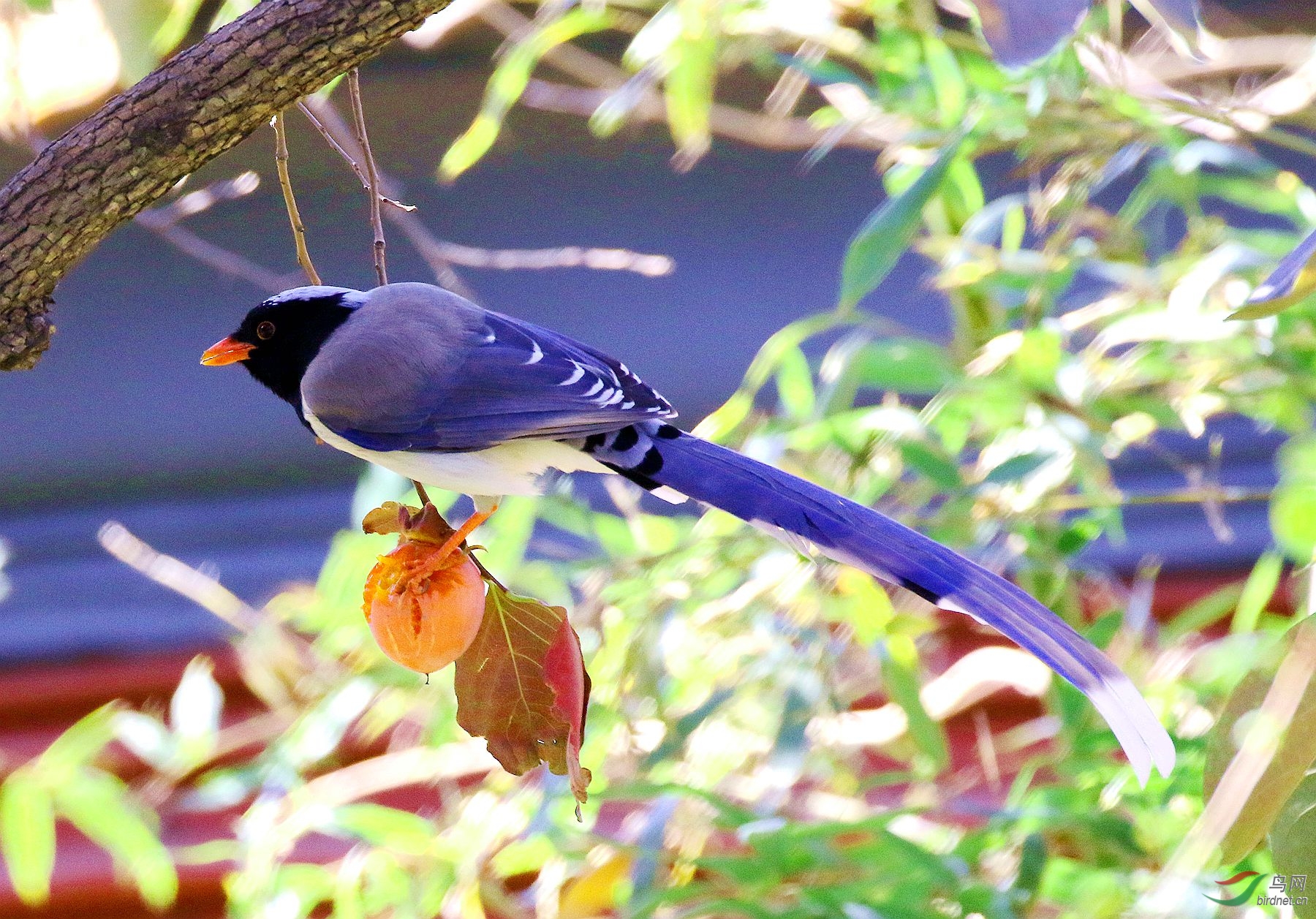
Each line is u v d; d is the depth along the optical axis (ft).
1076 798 26.17
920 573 19.94
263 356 23.40
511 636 18.66
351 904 27.89
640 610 28.27
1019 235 31.35
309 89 18.65
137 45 24.20
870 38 37.99
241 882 27.81
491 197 45.42
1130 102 27.61
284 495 44.60
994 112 27.73
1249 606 28.40
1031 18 17.20
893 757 32.07
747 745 28.48
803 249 45.65
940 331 43.62
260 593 41.04
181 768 30.17
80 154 18.43
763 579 27.71
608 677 28.27
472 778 35.63
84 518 44.09
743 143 45.24
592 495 41.52
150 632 40.60
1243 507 40.55
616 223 45.88
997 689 34.35
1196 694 26.68
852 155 45.50
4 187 18.98
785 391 31.17
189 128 18.42
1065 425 28.09
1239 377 29.40
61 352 45.14
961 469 30.01
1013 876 25.72
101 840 29.37
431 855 28.12
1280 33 42.57
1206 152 28.43
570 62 37.37
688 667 28.45
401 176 44.75
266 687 31.32
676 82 31.45
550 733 18.54
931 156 29.68
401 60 42.73
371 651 28.86
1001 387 28.55
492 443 21.42
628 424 21.63
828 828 24.71
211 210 44.55
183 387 45.27
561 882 27.73
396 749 32.32
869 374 29.37
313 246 45.09
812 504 20.70
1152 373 29.73
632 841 27.32
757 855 26.00
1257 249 28.55
